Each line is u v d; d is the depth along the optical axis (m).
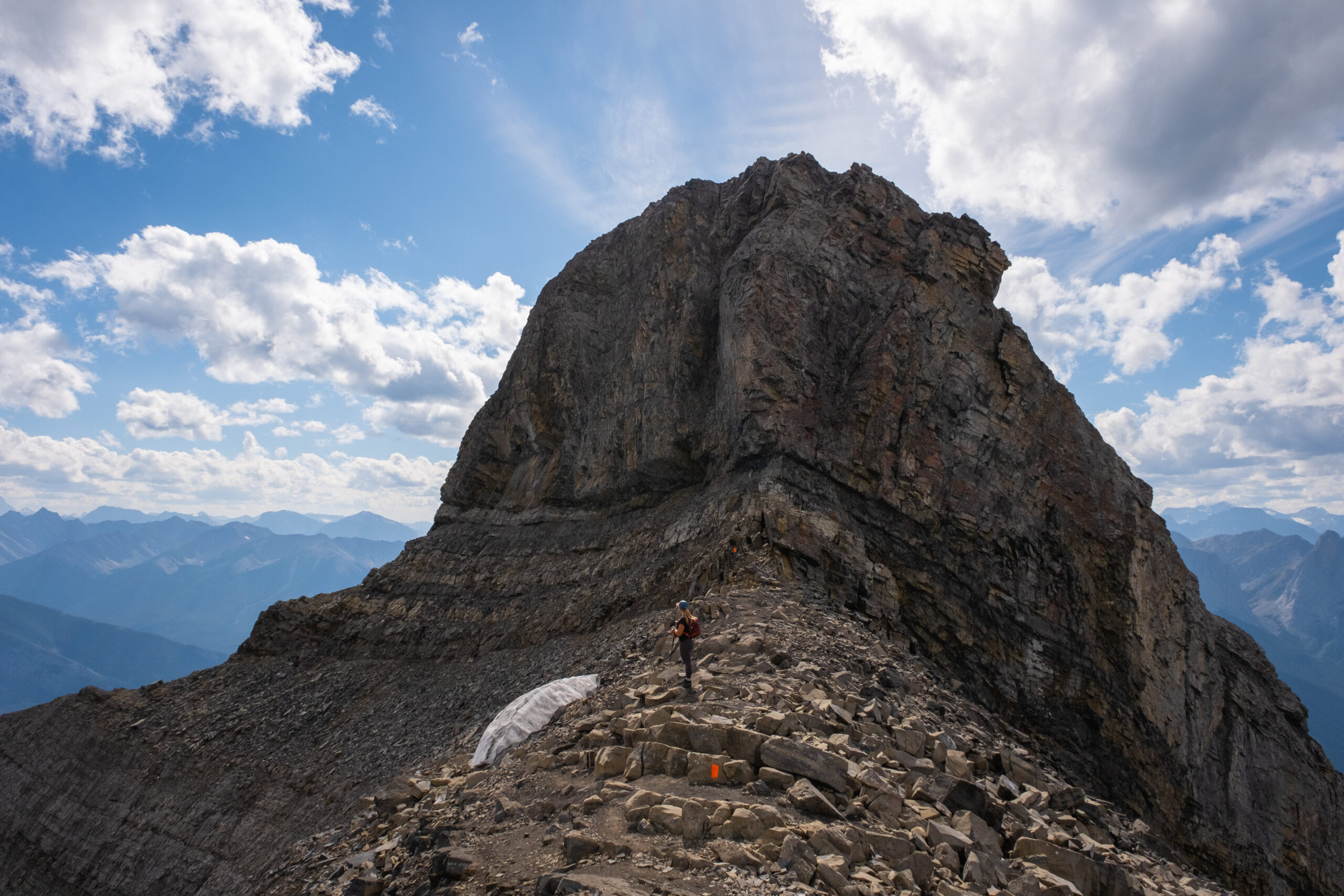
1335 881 40.12
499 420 67.50
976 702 33.62
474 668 46.03
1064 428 42.72
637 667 22.31
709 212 55.91
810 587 30.64
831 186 49.41
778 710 14.80
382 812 17.06
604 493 53.44
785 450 37.78
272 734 48.41
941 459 39.69
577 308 63.50
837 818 10.61
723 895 8.45
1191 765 38.62
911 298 42.78
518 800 13.12
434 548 63.38
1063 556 39.97
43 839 48.53
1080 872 11.06
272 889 16.25
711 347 48.78
